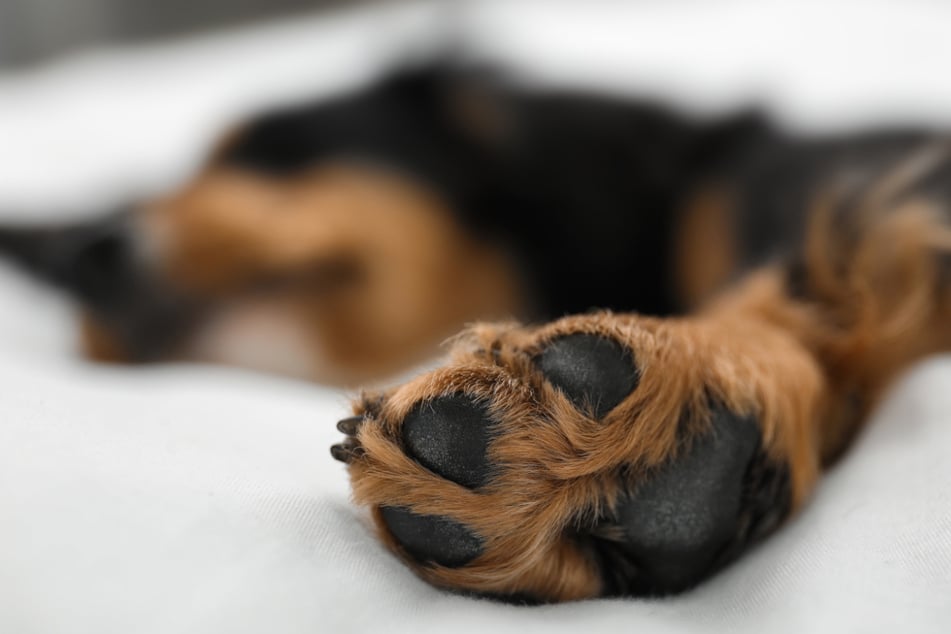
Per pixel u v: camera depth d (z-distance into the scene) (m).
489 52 0.46
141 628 0.14
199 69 0.66
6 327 0.39
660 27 0.49
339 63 0.56
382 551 0.17
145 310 0.42
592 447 0.17
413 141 0.45
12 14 0.80
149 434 0.18
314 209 0.43
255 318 0.43
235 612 0.15
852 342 0.22
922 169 0.26
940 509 0.17
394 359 0.44
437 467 0.17
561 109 0.42
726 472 0.17
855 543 0.17
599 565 0.17
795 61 0.40
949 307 0.24
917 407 0.20
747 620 0.16
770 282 0.24
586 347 0.17
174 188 0.46
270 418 0.21
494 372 0.17
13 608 0.15
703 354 0.18
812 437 0.20
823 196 0.27
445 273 0.43
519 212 0.42
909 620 0.15
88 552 0.15
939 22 0.43
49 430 0.17
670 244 0.39
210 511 0.16
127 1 0.80
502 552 0.17
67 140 0.58
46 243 0.42
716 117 0.39
